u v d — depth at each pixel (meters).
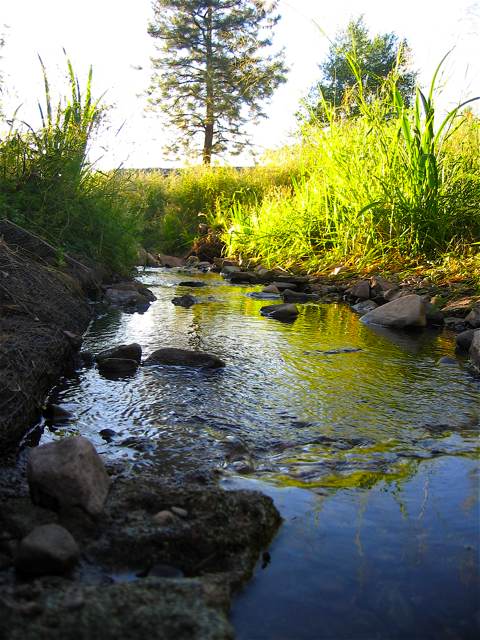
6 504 1.56
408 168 6.45
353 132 7.44
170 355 3.14
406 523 1.54
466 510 1.61
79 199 5.80
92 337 3.70
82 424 2.24
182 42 28.02
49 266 4.50
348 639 1.11
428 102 6.26
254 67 27.23
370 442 2.13
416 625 1.15
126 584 1.20
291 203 9.53
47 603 1.13
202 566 1.35
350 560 1.37
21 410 2.11
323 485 1.76
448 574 1.31
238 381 2.87
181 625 1.08
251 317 4.71
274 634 1.13
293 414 2.42
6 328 2.82
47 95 5.90
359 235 6.98
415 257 6.29
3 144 5.25
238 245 10.03
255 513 1.50
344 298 5.86
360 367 3.19
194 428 2.23
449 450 2.06
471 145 6.91
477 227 6.22
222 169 15.10
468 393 2.75
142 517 1.50
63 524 1.46
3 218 4.69
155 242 12.80
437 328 4.38
